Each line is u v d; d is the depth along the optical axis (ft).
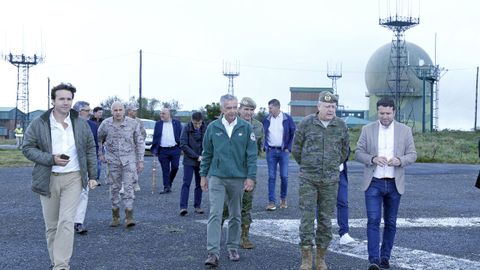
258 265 22.48
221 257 23.85
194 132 34.40
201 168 23.85
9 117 314.35
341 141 21.93
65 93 20.61
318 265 21.77
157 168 67.77
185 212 34.06
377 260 21.29
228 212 25.67
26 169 65.31
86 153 21.68
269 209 36.06
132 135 30.50
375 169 21.88
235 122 23.27
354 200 41.63
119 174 30.32
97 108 47.19
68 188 20.93
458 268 22.04
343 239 26.37
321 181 21.50
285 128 36.17
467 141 136.46
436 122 222.89
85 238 27.45
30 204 38.32
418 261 23.12
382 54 225.76
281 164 36.68
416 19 214.07
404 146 22.02
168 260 23.13
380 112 21.98
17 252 24.41
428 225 31.37
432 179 58.70
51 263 21.89
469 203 40.55
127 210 30.12
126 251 24.72
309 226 21.47
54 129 20.84
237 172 22.90
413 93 221.05
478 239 27.66
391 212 22.17
